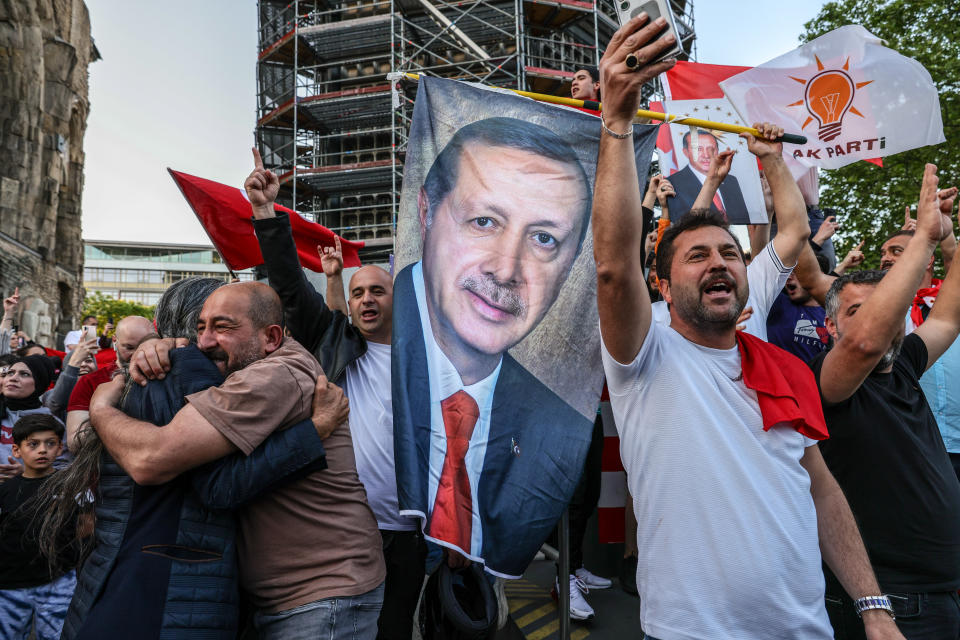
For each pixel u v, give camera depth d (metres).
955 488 2.15
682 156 3.45
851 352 1.97
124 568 1.56
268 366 1.75
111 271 111.44
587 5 25.11
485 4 25.03
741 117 3.38
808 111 3.28
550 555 4.17
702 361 1.69
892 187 13.04
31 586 3.08
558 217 2.28
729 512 1.53
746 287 1.72
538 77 24.59
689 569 1.53
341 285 3.28
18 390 4.39
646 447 1.64
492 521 2.07
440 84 2.37
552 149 2.32
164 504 1.62
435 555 2.59
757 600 1.48
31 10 34.81
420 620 2.23
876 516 2.09
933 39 13.16
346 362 2.67
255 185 2.52
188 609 1.54
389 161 25.02
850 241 13.77
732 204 3.37
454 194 2.30
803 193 3.92
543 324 2.22
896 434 2.11
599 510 3.42
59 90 37.44
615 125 1.46
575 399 2.16
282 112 26.12
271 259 2.53
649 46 1.34
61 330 38.28
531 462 2.11
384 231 26.48
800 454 1.63
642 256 3.12
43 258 35.31
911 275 1.90
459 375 2.18
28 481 3.19
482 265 2.26
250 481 1.63
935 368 3.39
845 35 3.23
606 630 3.13
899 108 3.11
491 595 2.15
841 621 2.10
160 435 1.57
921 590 2.06
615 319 1.59
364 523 1.92
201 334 1.86
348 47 27.06
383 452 2.62
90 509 1.77
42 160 36.03
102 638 1.47
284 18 28.59
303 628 1.72
